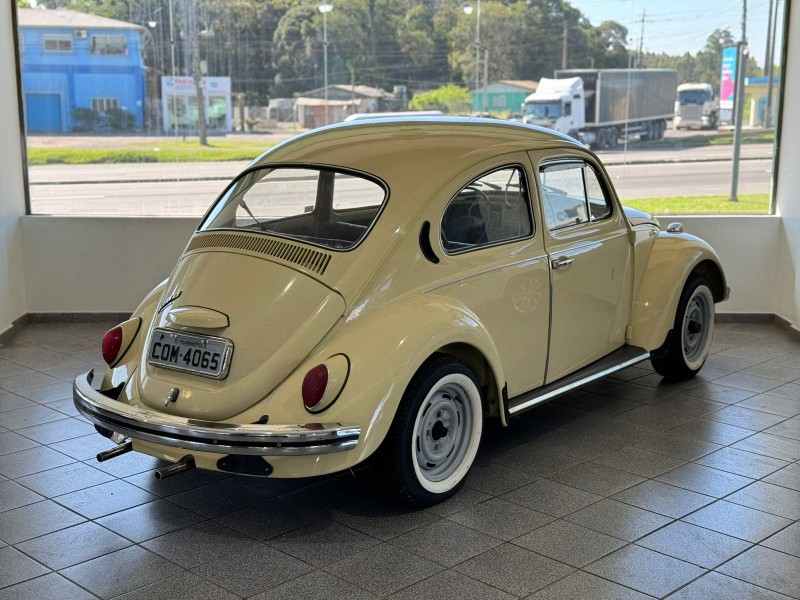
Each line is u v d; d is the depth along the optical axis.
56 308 6.89
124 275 6.86
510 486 3.73
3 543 3.23
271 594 2.86
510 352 3.93
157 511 3.51
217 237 3.69
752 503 3.56
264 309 3.28
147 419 3.16
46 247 6.80
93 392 3.44
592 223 4.46
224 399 3.20
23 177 6.84
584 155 4.43
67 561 3.10
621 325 4.71
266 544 3.21
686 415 4.65
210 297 3.37
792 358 5.79
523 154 4.03
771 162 6.84
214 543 3.23
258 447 3.01
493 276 3.78
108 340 3.66
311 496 3.64
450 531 3.31
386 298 3.40
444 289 3.58
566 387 4.19
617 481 3.78
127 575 2.99
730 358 5.79
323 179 3.66
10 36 6.63
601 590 2.88
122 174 6.96
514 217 3.96
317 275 3.34
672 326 4.84
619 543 3.21
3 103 6.48
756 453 4.11
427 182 3.60
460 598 2.83
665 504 3.55
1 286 6.35
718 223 6.76
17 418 4.64
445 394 3.53
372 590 2.88
